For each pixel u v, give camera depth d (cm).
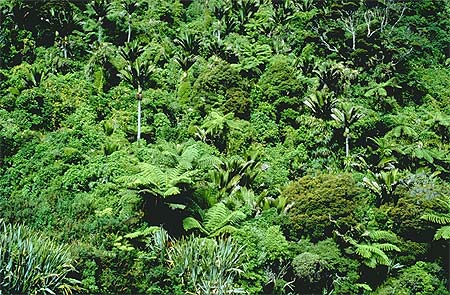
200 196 1905
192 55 2927
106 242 1636
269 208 1952
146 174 1825
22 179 2022
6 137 2148
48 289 1375
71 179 1980
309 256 1742
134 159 2088
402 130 2645
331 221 1883
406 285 1827
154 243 1662
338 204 1902
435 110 2992
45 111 2352
